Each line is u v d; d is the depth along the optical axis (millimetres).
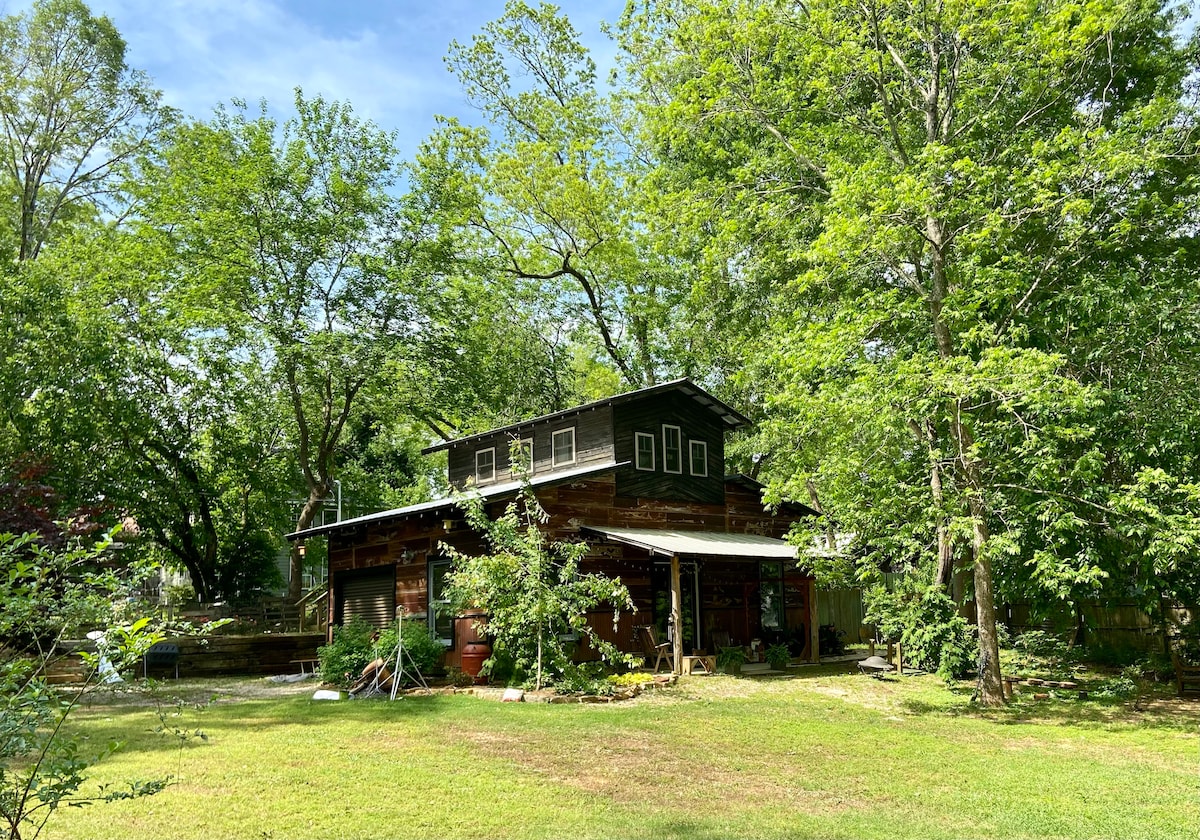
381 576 22734
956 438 15977
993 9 16500
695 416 23641
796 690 16922
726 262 28469
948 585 20797
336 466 39719
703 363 33688
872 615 20172
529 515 17344
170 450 28047
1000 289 15977
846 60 18312
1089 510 15664
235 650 22234
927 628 18719
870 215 15812
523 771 9672
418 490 47719
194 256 28516
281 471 32812
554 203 34438
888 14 18078
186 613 26344
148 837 6906
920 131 20188
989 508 15320
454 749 10875
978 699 15672
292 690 17781
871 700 15844
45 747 4926
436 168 32062
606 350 38031
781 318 23172
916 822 7930
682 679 17969
